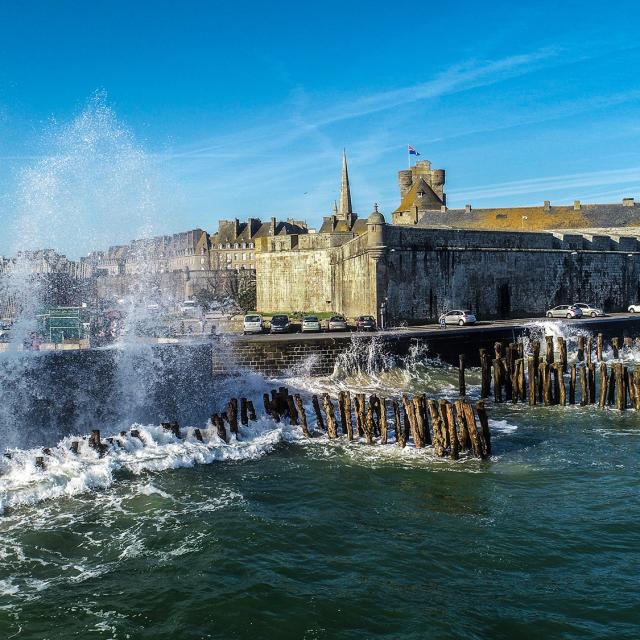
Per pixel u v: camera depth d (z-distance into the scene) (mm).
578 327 44312
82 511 16406
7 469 18391
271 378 32656
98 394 23516
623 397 27641
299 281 65625
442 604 11883
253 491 17859
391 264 44125
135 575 13133
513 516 15906
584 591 12266
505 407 28891
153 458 20109
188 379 26750
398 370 35219
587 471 19312
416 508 16562
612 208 74062
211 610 11789
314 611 11695
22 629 11281
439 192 90500
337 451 21562
